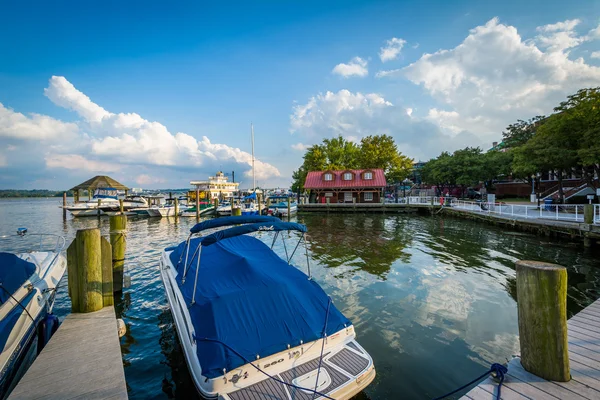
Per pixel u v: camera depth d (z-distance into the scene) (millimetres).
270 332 4410
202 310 4707
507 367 3717
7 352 4500
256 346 4168
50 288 6559
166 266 7949
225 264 6172
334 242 16859
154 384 5008
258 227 5598
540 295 3430
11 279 5492
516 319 7043
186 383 5031
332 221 27719
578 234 14258
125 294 9148
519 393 3275
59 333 5195
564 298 3379
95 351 4637
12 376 4629
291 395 3703
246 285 5133
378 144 47000
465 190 45312
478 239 16781
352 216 32312
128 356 5828
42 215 38844
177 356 5836
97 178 37094
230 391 3746
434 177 41250
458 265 11609
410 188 55781
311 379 3963
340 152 48750
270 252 7551
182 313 5152
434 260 12422
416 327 6699
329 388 3811
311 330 4574
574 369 3674
